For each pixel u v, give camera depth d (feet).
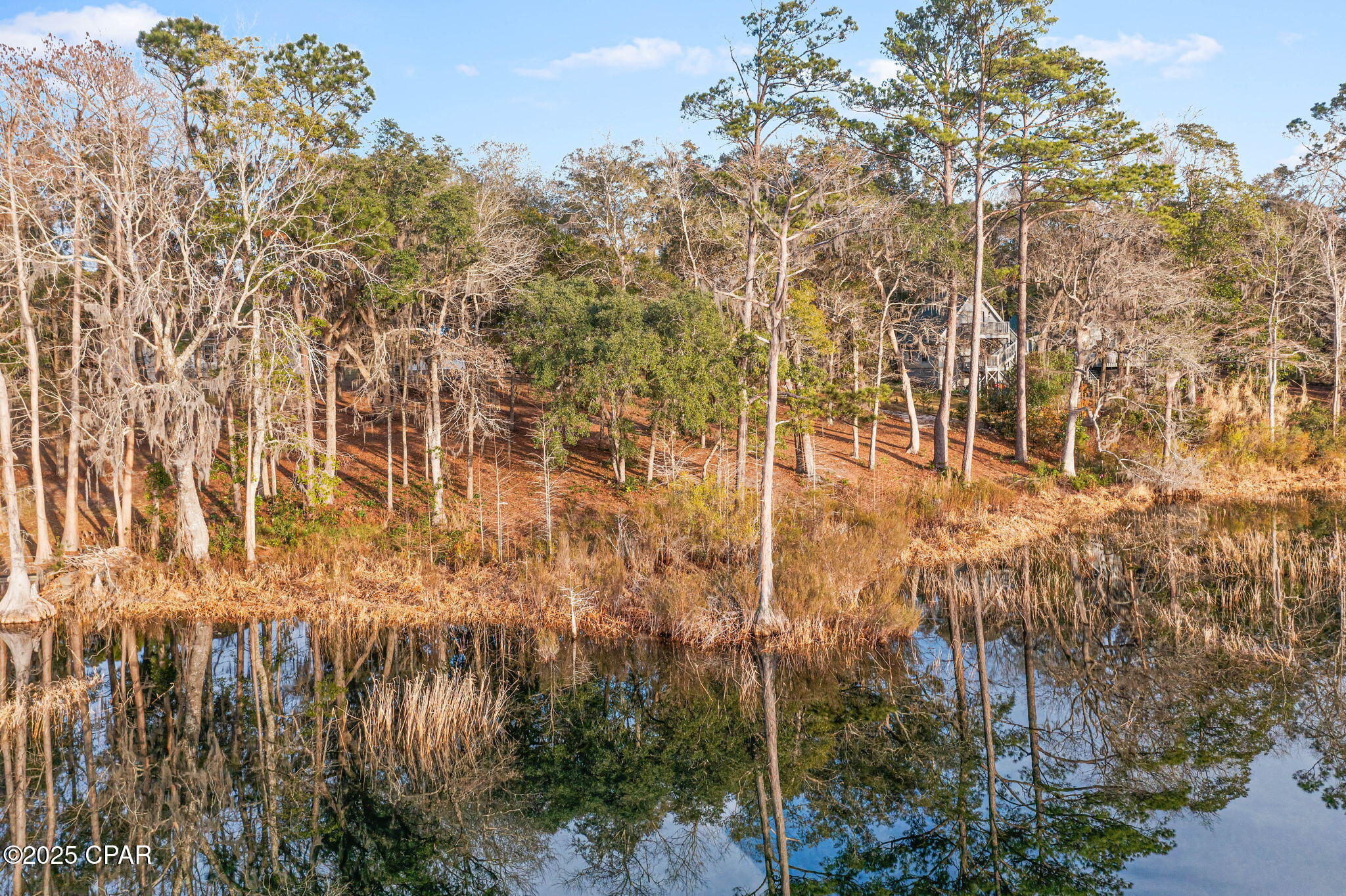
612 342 85.35
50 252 75.31
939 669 64.18
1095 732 53.36
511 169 128.77
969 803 46.16
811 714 57.82
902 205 103.91
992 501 108.06
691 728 56.44
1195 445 132.67
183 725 55.47
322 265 88.12
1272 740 51.01
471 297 102.68
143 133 77.46
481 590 78.13
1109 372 155.12
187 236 80.02
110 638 69.82
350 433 122.01
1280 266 141.18
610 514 92.84
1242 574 84.58
